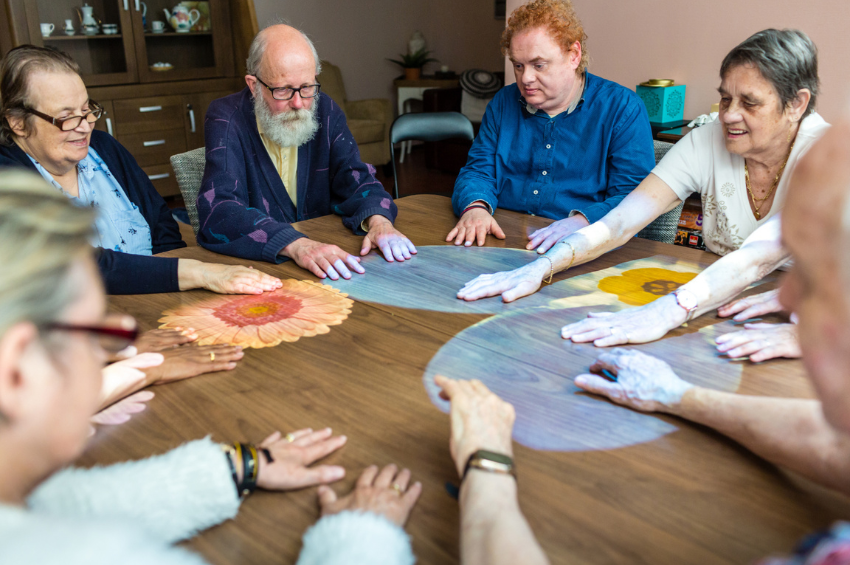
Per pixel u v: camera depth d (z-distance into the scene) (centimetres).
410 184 576
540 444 87
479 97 636
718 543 69
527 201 217
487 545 61
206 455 74
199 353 111
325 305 135
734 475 80
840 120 44
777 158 148
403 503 75
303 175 208
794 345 108
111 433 91
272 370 108
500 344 116
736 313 126
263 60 184
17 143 171
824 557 44
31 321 43
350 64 705
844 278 43
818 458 74
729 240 165
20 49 160
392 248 164
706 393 89
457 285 145
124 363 103
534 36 190
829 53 285
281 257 164
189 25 490
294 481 79
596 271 152
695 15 324
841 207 42
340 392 101
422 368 108
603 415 94
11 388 43
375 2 709
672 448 86
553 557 68
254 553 69
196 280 144
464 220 185
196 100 502
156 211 206
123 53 461
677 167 164
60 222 45
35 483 50
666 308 121
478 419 77
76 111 165
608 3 353
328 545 64
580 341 116
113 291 142
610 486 78
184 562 44
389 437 89
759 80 136
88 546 40
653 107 328
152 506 69
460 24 744
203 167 212
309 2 650
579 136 207
